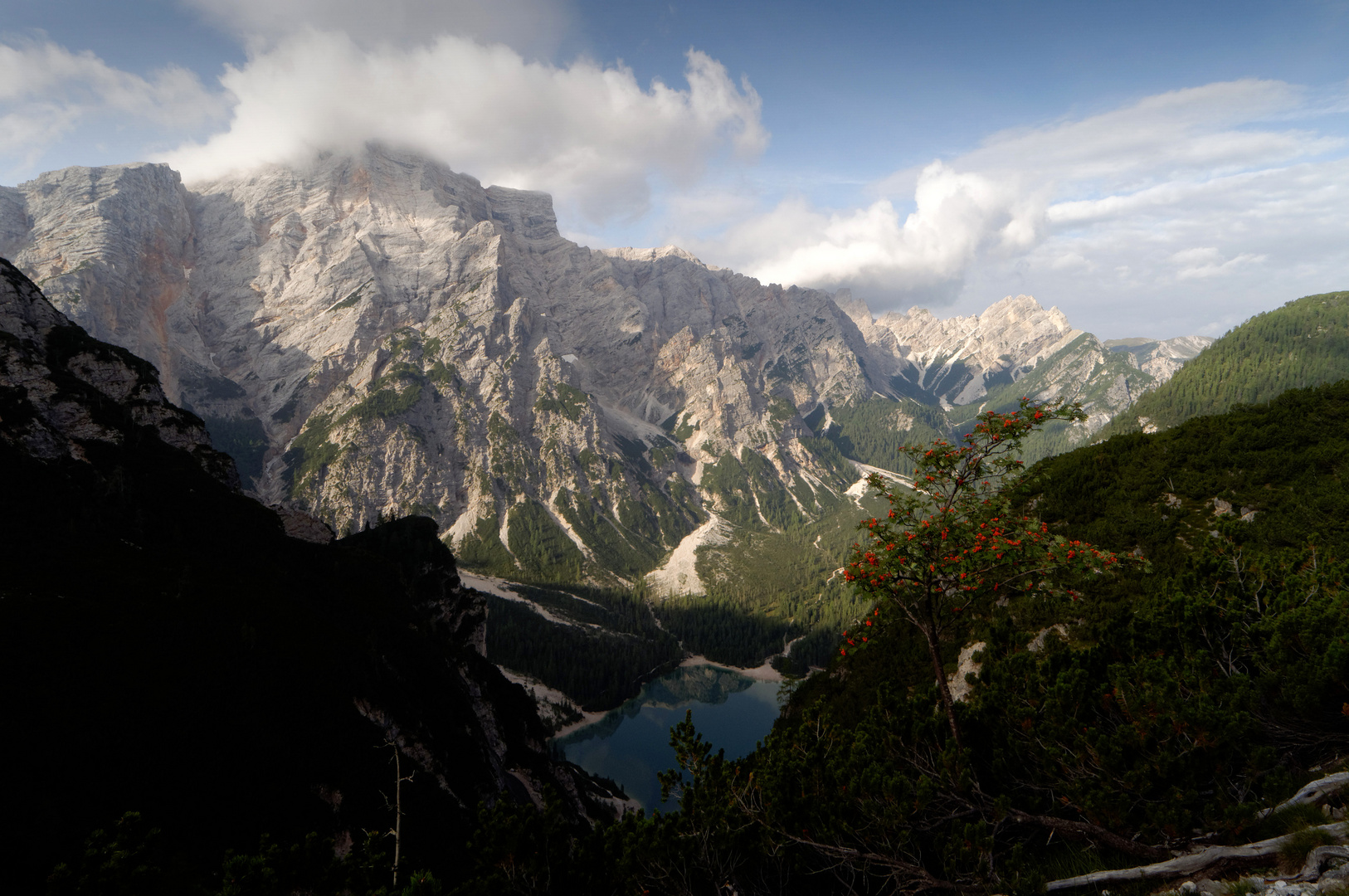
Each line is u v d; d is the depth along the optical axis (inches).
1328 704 529.0
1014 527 694.5
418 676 3056.1
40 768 1530.5
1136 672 644.1
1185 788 496.7
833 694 2057.1
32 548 2434.8
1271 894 383.6
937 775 641.6
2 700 1670.8
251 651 2373.3
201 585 2701.8
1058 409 638.5
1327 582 737.6
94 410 3735.2
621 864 619.2
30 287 4207.7
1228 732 492.1
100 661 1990.7
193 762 1803.6
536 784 3526.1
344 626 3036.4
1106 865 519.2
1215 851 448.8
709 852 633.6
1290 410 2242.9
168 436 4180.6
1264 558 848.3
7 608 2034.9
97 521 2815.0
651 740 6953.7
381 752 2260.1
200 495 3678.6
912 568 705.6
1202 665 645.3
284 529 3986.2
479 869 634.2
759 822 660.7
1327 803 456.4
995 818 573.6
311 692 2331.4
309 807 1887.3
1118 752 534.6
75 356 4052.7
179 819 1614.2
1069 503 2183.8
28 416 3206.2
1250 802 465.4
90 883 528.1
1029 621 1514.5
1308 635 571.2
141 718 1843.0
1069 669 687.7
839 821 617.9
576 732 7135.8
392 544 4852.4
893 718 731.4
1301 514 1504.7
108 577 2466.8
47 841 1348.4
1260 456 1959.9
